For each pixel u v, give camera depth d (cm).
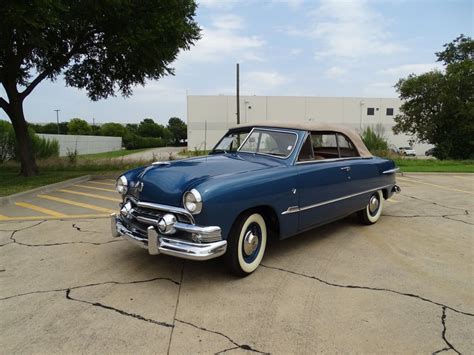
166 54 1242
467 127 2392
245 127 505
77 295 337
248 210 374
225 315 302
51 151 1906
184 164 407
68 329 280
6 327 283
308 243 498
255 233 388
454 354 253
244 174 372
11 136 1758
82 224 596
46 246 480
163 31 1135
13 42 1049
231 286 357
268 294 341
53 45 1217
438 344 265
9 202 791
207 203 325
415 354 253
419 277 385
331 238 523
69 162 1600
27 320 293
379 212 614
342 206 505
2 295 337
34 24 859
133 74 1412
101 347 257
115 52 1167
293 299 331
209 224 331
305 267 409
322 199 460
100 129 7181
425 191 968
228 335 273
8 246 480
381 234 546
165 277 378
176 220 343
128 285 358
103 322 290
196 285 359
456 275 391
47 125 6800
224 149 509
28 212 690
